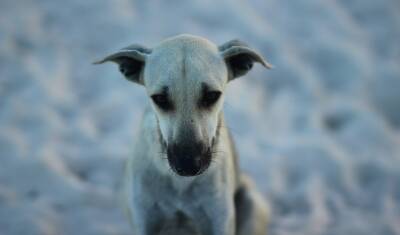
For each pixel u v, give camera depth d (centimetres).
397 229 164
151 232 137
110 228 163
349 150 190
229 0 243
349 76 220
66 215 166
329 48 229
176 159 119
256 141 191
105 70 219
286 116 203
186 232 141
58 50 225
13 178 175
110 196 173
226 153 133
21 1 245
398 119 209
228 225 135
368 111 203
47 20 238
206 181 131
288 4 248
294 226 165
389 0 252
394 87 215
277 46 227
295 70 220
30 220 162
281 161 184
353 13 249
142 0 247
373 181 181
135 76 130
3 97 202
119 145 188
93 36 232
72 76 215
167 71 119
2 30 229
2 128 190
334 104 208
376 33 240
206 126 121
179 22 236
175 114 120
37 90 205
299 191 176
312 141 189
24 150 183
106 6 242
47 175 176
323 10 246
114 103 203
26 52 224
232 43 128
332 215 170
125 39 230
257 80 217
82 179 179
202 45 123
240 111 198
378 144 192
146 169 132
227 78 126
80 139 190
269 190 176
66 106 202
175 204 134
